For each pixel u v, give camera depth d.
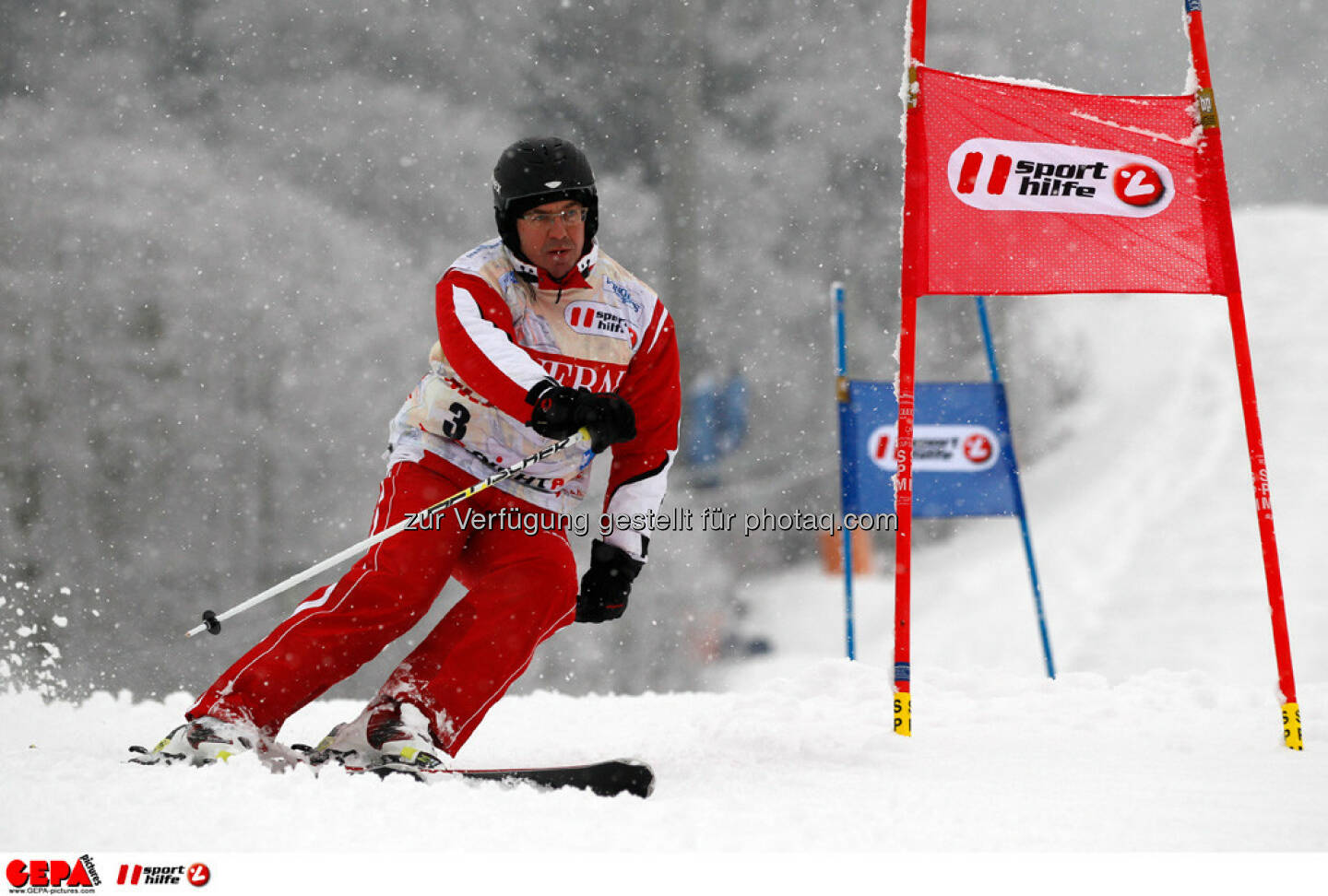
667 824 8.99
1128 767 11.89
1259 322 73.44
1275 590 13.28
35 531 47.25
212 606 45.81
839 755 12.88
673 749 13.91
